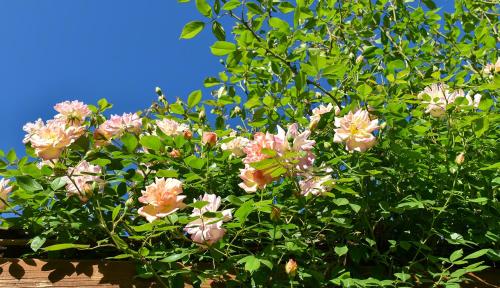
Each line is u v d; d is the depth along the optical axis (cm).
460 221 169
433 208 158
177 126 178
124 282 152
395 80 178
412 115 174
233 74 192
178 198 141
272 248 149
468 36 215
